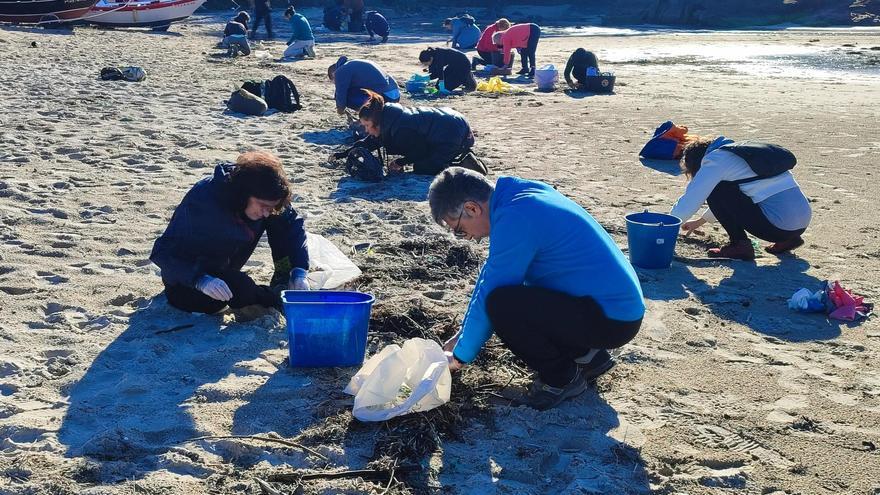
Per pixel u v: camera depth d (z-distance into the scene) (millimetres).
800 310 5406
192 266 4719
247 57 20812
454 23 24266
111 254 6168
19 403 3994
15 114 11258
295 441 3730
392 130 8586
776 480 3559
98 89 13695
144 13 26766
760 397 4266
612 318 3895
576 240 3857
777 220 6254
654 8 44406
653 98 15336
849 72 20344
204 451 3650
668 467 3633
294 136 10852
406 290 5559
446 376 3918
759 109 13914
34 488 3309
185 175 8594
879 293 5770
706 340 4934
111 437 3662
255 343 4711
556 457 3715
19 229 6617
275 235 5121
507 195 3893
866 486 3521
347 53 23250
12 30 22688
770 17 42469
